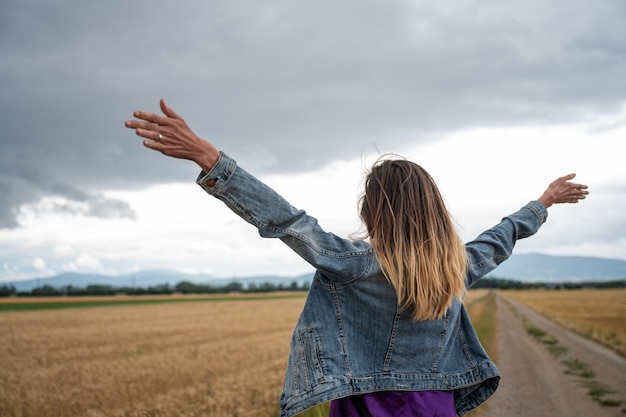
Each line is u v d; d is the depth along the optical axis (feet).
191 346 73.00
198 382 43.78
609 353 67.82
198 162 5.26
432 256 5.93
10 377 46.73
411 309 5.96
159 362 56.39
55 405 35.68
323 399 5.71
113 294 431.02
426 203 6.08
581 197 7.81
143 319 137.39
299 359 5.96
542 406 35.04
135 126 4.98
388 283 5.90
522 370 51.90
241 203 5.45
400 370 6.03
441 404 6.10
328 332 5.93
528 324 129.70
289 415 5.82
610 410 33.88
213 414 30.83
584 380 45.85
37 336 90.74
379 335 5.98
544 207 7.52
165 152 5.14
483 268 6.81
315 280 6.14
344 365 5.88
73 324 119.65
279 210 5.54
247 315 152.76
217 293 471.21
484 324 92.58
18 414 32.96
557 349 72.13
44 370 51.57
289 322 123.03
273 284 560.20
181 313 165.58
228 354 63.05
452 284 6.04
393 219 5.96
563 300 330.95
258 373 47.98
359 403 6.00
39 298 354.54
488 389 6.58
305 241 5.65
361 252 5.87
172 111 5.03
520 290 627.87
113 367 52.90
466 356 6.50
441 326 6.12
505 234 7.12
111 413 32.71
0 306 226.58
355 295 5.95
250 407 32.76
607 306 246.88
